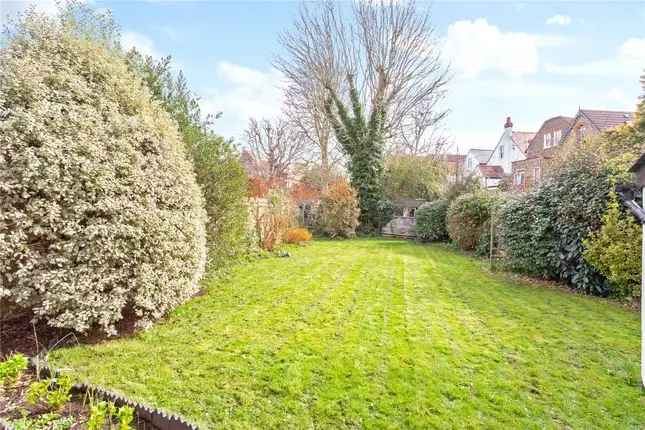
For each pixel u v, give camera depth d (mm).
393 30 16641
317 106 17594
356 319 4477
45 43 3568
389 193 17375
